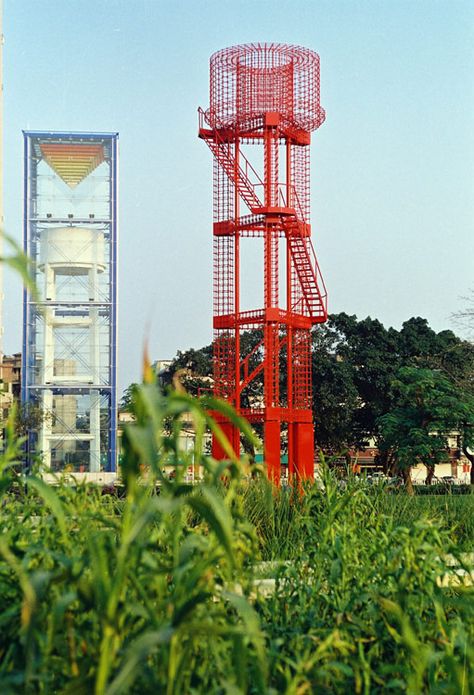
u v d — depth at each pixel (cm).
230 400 3033
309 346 3284
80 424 5444
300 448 3128
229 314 3122
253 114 3019
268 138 3019
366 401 5594
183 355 5697
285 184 3141
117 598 264
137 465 274
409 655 391
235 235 3120
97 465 5350
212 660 355
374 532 631
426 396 3800
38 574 268
